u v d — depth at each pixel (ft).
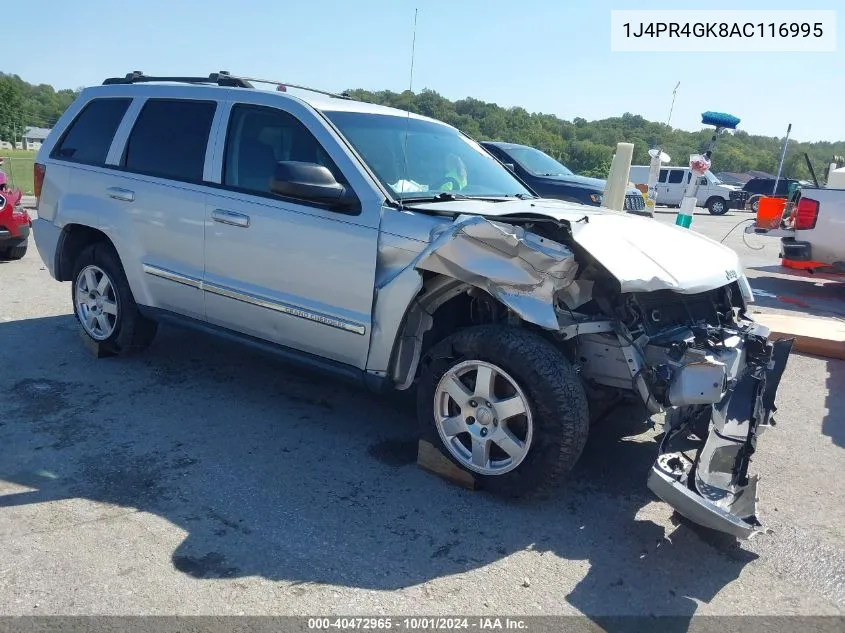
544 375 10.57
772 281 35.04
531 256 10.47
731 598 9.34
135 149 16.12
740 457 10.96
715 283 11.91
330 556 9.78
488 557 9.98
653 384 11.18
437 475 12.23
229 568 9.39
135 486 11.44
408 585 9.25
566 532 10.71
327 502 11.24
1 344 18.28
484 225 10.62
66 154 17.53
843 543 10.80
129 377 16.37
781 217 33.30
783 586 9.66
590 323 11.12
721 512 9.46
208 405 14.97
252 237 13.69
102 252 16.87
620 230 12.01
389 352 12.13
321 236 12.71
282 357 13.97
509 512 11.19
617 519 11.17
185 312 15.40
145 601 8.64
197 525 10.38
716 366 10.31
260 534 10.23
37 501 10.82
